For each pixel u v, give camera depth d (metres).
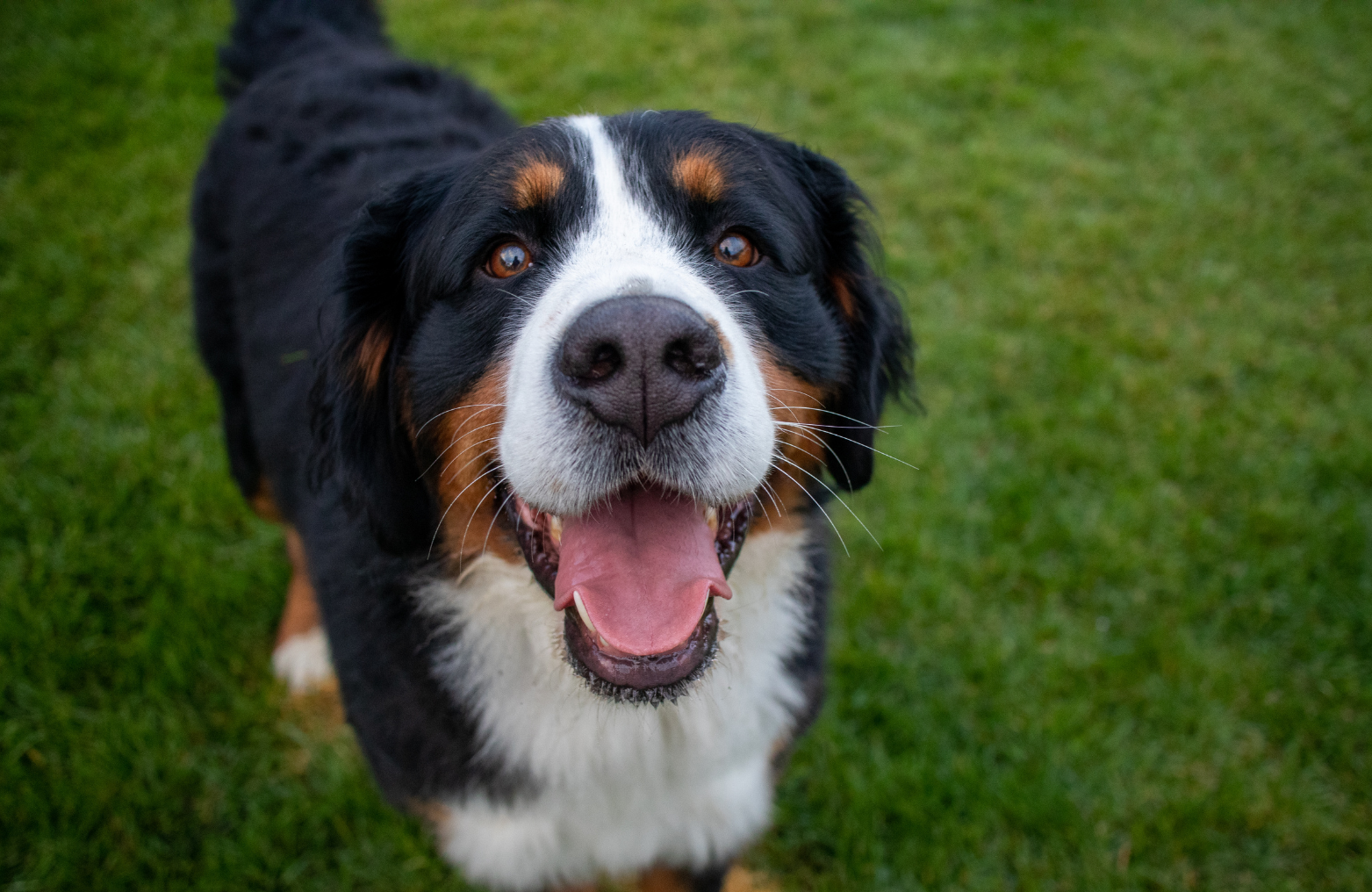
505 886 0.55
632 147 0.48
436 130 0.69
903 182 1.19
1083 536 0.81
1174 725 0.71
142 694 0.68
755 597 0.52
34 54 1.23
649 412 0.40
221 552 0.76
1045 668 0.73
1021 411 0.92
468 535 0.50
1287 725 0.71
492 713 0.51
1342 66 1.54
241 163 0.70
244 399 0.70
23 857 0.62
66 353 0.90
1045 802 0.66
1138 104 1.40
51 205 1.03
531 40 1.38
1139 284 1.09
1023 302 1.04
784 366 0.48
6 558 0.73
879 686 0.72
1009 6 1.62
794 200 0.52
